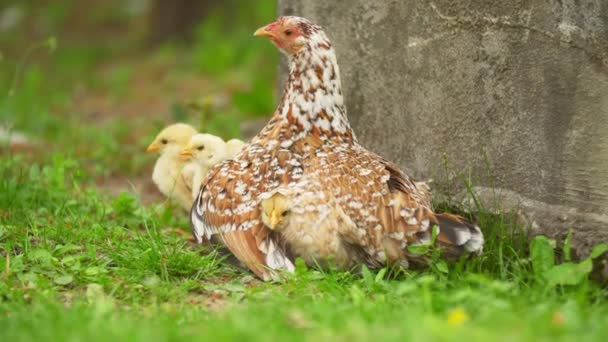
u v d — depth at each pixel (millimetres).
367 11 10938
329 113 9383
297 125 9352
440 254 8625
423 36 10266
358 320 7117
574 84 8844
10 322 7426
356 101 11266
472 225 8641
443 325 6707
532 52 9156
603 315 7418
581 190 8914
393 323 7066
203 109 15125
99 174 14984
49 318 7375
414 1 10320
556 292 8297
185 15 28844
